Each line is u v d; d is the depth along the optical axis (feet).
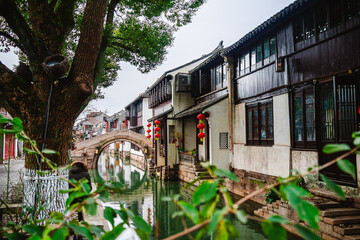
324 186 25.00
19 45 17.17
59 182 13.41
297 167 28.60
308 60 27.58
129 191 51.26
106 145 96.27
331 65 24.77
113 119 171.32
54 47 14.71
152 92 91.25
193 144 61.82
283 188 3.65
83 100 14.10
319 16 26.43
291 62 30.01
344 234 18.63
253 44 37.47
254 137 37.35
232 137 42.83
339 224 19.63
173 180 60.49
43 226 4.61
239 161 40.78
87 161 93.35
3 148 76.84
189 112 51.93
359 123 22.45
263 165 34.71
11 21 13.70
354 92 22.89
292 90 29.78
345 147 3.46
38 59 13.91
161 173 64.13
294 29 29.66
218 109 44.16
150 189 52.95
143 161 99.55
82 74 13.89
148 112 111.24
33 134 13.21
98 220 18.89
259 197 33.86
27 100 13.20
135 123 125.39
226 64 43.75
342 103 23.48
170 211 36.55
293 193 3.49
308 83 27.45
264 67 34.83
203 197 3.62
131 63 31.07
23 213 11.43
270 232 3.30
